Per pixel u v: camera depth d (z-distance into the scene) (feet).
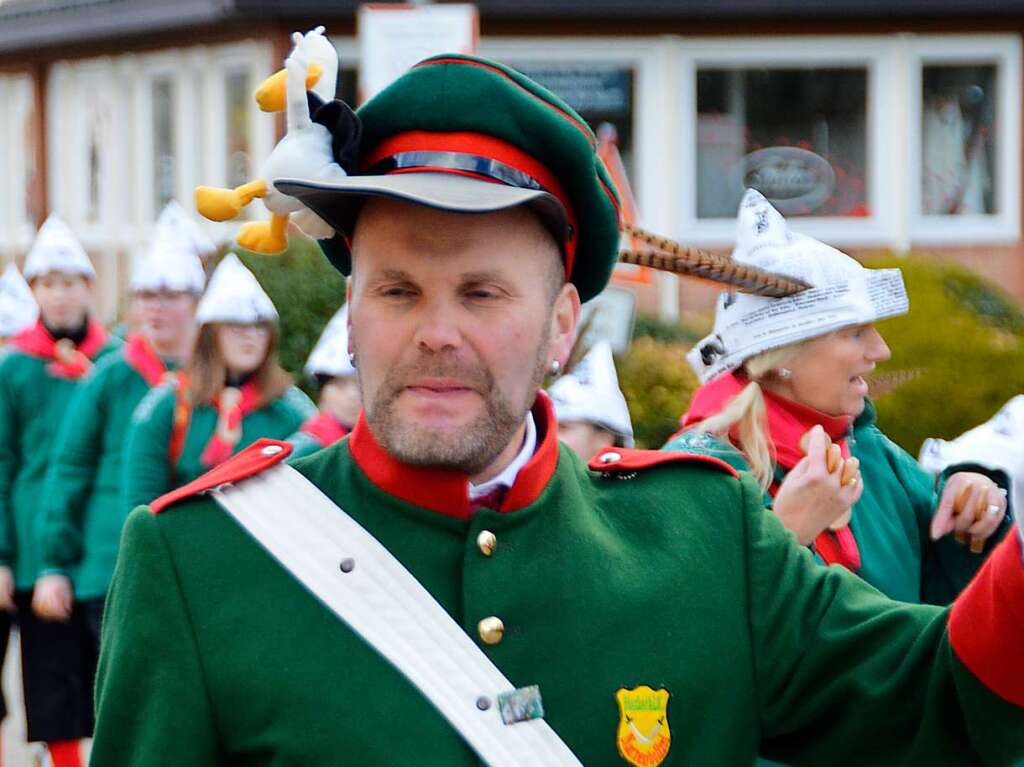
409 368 10.92
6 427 31.14
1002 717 10.92
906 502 18.53
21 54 80.12
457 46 32.58
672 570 11.67
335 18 63.00
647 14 62.90
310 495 11.50
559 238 11.44
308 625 11.06
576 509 11.73
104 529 28.45
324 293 46.39
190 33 68.49
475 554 11.36
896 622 11.55
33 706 29.43
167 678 11.02
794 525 16.19
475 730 10.87
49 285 31.91
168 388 26.63
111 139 75.00
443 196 10.67
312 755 10.80
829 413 18.29
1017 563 10.60
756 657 11.77
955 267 48.32
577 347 37.01
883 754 11.67
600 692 11.14
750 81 64.90
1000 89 65.57
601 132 64.23
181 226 34.65
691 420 18.60
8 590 30.22
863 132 65.41
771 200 65.46
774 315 18.12
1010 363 45.11
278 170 11.40
